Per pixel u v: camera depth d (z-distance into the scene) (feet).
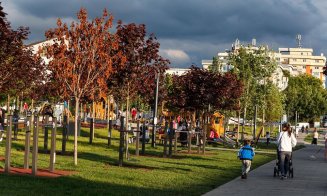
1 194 34.96
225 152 99.19
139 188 43.29
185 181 49.83
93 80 59.36
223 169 64.28
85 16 56.65
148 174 53.42
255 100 153.79
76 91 58.23
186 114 137.59
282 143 57.21
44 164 55.93
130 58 82.12
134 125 125.08
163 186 45.57
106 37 58.08
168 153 85.97
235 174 59.26
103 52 57.16
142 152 82.48
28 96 133.80
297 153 108.17
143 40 83.41
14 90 104.83
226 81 100.32
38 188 38.91
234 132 161.68
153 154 83.10
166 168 61.46
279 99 196.13
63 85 58.39
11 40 67.72
